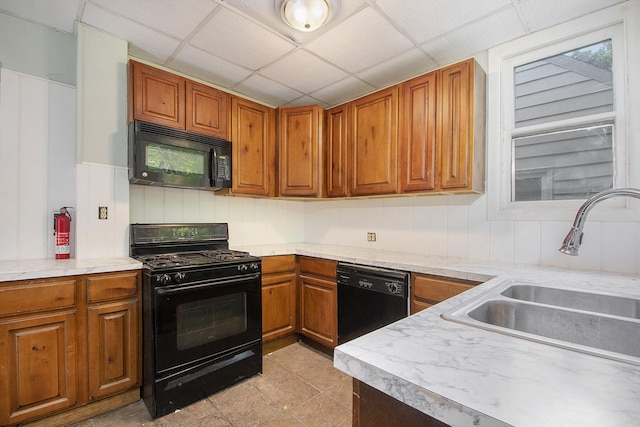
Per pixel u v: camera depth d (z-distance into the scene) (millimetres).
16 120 1804
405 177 2178
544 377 498
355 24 1803
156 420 1619
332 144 2684
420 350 600
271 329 2424
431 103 2049
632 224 1581
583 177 1776
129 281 1725
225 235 2562
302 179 2691
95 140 1913
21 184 1814
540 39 1868
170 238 2230
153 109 2035
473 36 1924
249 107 2576
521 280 1376
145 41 2008
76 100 1932
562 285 1290
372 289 2049
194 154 2189
